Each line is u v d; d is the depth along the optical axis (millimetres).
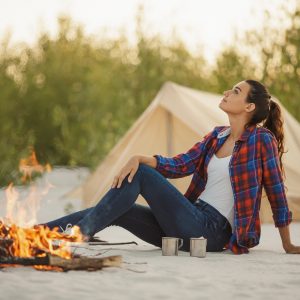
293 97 14188
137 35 18922
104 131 15531
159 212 4496
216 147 4734
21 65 25531
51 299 2920
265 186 4641
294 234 6816
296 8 14000
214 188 4652
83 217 4375
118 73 19812
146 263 3938
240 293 3188
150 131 8336
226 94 4770
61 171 19641
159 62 18781
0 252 3602
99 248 4695
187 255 4438
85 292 3068
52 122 24297
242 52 14602
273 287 3387
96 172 8758
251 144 4594
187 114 7816
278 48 14219
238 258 4348
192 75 18797
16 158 16406
